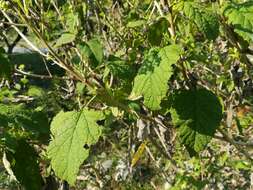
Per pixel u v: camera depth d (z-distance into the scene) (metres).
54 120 0.31
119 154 0.84
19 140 0.32
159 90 0.29
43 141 0.36
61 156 0.30
